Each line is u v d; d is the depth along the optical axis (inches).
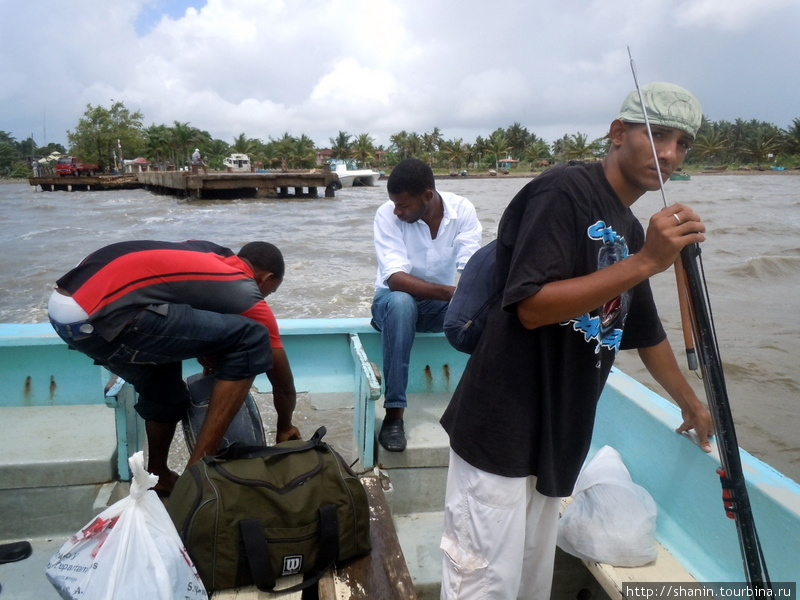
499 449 58.3
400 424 95.9
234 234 576.7
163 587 55.4
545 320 52.3
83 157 2785.4
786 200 1154.7
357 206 1043.3
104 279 69.9
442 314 107.1
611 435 97.1
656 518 79.6
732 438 57.1
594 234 54.2
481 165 4488.2
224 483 64.9
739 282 359.9
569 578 84.6
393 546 72.0
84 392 107.2
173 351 72.7
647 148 52.6
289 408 87.7
